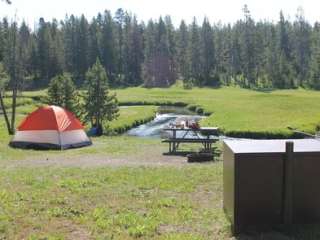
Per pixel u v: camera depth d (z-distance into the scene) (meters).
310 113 52.50
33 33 139.38
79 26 130.38
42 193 11.63
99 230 8.56
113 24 141.12
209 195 11.49
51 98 39.09
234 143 9.05
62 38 130.75
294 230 8.06
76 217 9.39
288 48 135.75
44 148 24.53
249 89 115.94
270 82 119.69
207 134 23.41
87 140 26.52
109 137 32.97
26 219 9.26
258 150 8.24
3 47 88.62
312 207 8.25
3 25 122.12
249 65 125.81
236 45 129.25
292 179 8.10
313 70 115.94
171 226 8.80
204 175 14.41
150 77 125.75
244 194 8.09
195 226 8.77
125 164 18.03
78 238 8.12
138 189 12.27
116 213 9.77
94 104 39.56
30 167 16.97
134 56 132.50
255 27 134.75
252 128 39.00
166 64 128.12
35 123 25.17
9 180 13.66
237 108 60.03
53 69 123.50
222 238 8.00
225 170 9.21
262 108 59.25
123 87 122.62
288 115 50.38
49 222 9.08
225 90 112.06
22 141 25.11
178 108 71.00
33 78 121.75
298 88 116.88
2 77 67.56
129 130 44.72
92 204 10.55
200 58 127.25
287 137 37.25
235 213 8.13
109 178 13.89
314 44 122.88
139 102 77.00
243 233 8.12
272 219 8.15
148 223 8.90
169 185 12.66
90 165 17.64
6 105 67.56
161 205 10.44
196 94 94.50
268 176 8.09
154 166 17.06
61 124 25.23
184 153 22.08
